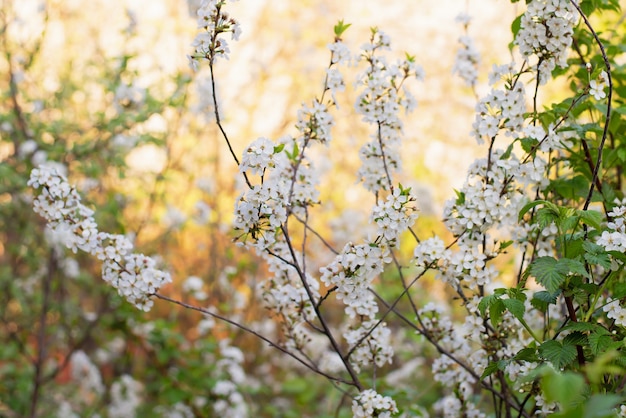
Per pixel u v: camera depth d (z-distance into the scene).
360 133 8.04
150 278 2.54
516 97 2.46
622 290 2.18
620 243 2.15
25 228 5.23
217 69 7.37
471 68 3.05
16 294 5.12
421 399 4.58
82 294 6.29
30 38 5.33
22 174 4.79
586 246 2.14
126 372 5.57
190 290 4.95
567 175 2.87
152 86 5.05
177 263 6.94
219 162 7.09
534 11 2.37
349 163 8.21
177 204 6.85
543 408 2.32
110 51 6.12
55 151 4.70
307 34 8.09
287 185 2.75
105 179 5.96
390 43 2.78
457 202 2.56
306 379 5.61
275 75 8.05
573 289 2.21
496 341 2.63
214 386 4.56
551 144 2.45
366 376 3.24
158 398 5.09
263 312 6.38
